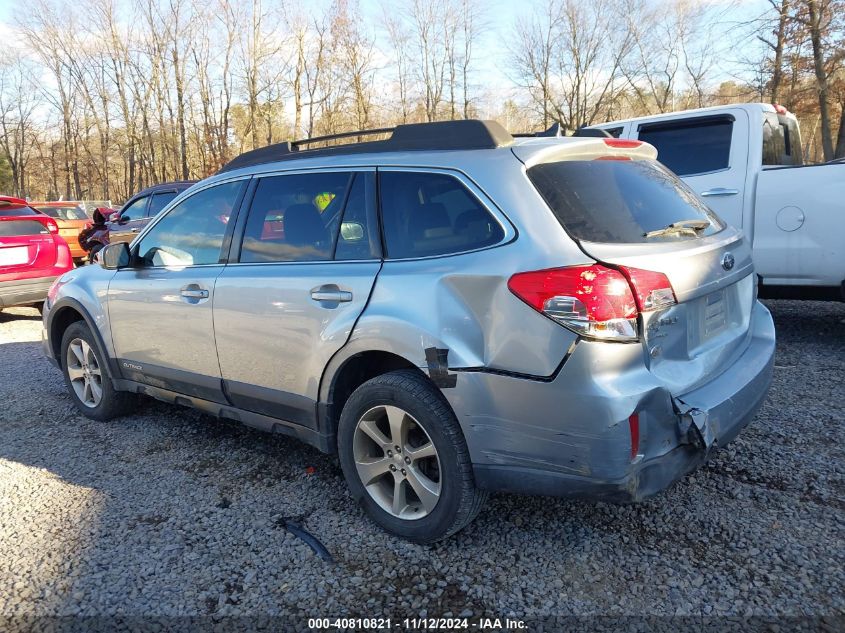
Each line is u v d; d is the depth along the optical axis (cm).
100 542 296
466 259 258
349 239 304
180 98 4091
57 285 477
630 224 260
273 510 320
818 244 509
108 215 1203
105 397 446
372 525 302
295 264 320
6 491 352
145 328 397
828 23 2067
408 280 271
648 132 639
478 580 258
